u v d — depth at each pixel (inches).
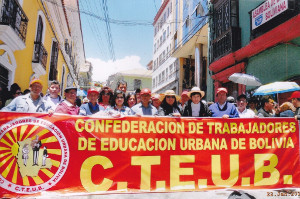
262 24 369.1
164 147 148.0
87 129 139.3
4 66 295.6
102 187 136.8
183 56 888.9
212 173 151.1
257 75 393.7
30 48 386.3
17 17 310.8
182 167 148.5
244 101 207.5
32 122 132.5
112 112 167.0
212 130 155.2
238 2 464.1
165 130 149.6
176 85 927.7
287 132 162.4
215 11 528.1
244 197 144.0
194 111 182.2
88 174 136.1
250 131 159.0
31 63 400.8
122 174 140.4
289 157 160.4
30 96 157.2
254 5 413.1
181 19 893.2
